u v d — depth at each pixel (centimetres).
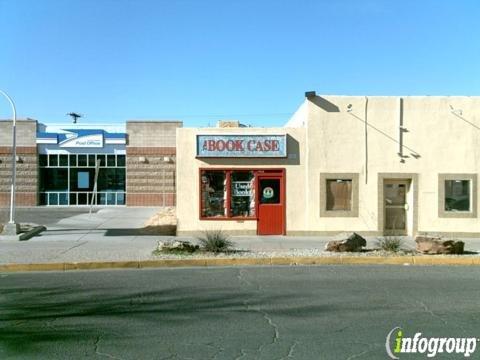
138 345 647
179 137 1878
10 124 3528
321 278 1129
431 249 1425
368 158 1891
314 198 1883
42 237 1822
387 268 1286
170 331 707
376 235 1884
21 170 3516
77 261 1309
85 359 596
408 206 1912
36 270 1266
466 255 1418
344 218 1886
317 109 1886
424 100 1900
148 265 1310
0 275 1195
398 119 1894
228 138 1870
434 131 1900
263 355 608
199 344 650
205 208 1881
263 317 782
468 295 943
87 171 3575
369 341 664
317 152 1884
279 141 1872
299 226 1881
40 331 709
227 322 754
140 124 3556
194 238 1792
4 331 710
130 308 842
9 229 1781
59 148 3556
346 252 1452
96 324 744
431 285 1044
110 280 1112
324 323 748
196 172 1878
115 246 1583
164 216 2370
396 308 841
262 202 1889
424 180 1895
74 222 2430
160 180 3544
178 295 946
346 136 1892
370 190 1891
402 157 1892
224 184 1886
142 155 3550
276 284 1055
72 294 959
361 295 943
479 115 1905
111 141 3547
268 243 1662
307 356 605
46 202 3553
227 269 1268
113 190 3584
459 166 1903
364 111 1892
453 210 1905
